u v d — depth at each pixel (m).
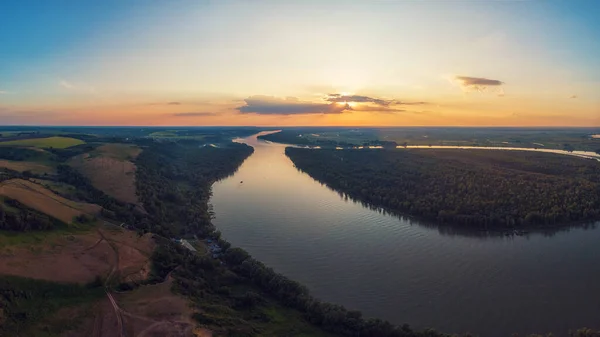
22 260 83.31
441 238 142.62
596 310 94.19
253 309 92.00
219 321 80.62
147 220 132.12
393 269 116.69
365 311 94.62
